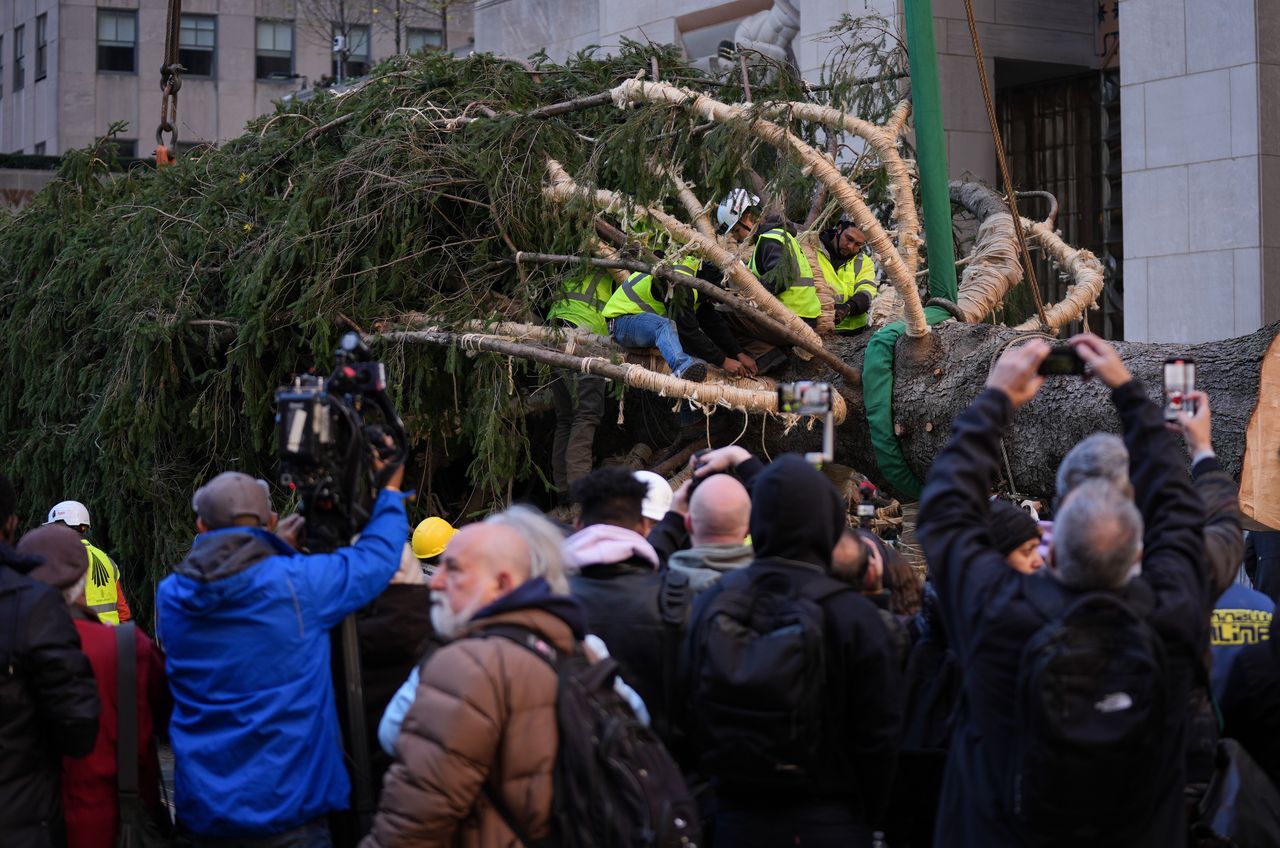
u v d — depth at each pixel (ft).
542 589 9.91
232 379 24.27
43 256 28.94
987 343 18.99
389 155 22.54
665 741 11.62
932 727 12.71
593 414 23.08
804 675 10.37
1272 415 16.15
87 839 12.85
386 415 12.75
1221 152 33.17
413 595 12.94
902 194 20.59
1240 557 10.93
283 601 11.89
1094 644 9.08
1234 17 32.81
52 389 27.22
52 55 113.91
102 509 25.77
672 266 20.52
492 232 22.86
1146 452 10.32
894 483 19.93
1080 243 43.57
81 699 12.10
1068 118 43.93
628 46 26.53
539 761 9.55
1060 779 9.08
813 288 21.07
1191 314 33.83
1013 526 12.08
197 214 25.34
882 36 25.39
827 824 10.82
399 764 9.50
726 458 13.44
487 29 58.90
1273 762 12.19
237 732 11.85
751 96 24.93
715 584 11.04
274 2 116.57
